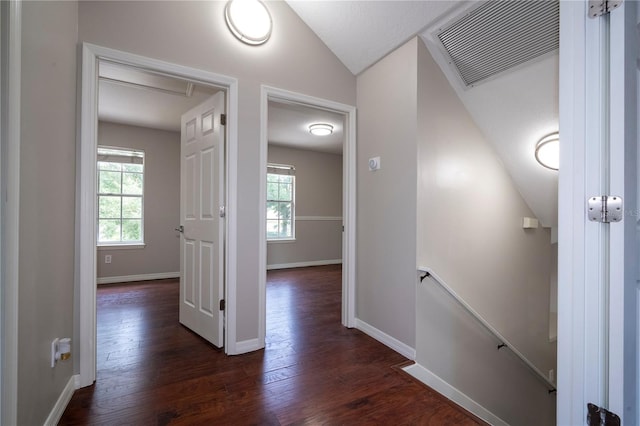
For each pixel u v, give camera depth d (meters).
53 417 1.44
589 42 1.15
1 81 0.93
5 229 0.95
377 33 2.35
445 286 2.22
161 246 4.84
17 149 0.99
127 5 1.90
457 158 2.50
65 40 1.57
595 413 1.12
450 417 1.59
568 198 1.20
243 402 1.68
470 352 2.65
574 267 1.18
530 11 1.79
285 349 2.36
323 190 6.43
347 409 1.64
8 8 0.94
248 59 2.30
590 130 1.14
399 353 2.31
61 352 1.47
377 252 2.58
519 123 2.41
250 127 2.31
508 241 2.98
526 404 3.22
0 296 0.94
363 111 2.76
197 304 2.60
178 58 2.04
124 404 1.64
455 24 2.05
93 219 1.80
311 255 6.26
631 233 1.09
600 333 1.12
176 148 4.96
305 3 2.42
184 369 2.02
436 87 2.34
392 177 2.43
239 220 2.27
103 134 4.43
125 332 2.65
